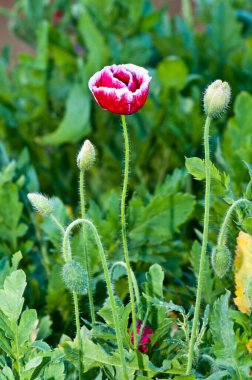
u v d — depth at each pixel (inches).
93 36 64.4
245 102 54.9
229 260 37.9
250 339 40.7
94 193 64.7
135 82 38.0
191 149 60.6
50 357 38.9
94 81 37.4
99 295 47.0
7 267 43.4
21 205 48.8
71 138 63.2
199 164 41.5
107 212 50.9
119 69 38.0
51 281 46.3
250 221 41.2
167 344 40.6
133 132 63.1
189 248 52.6
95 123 64.3
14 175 52.5
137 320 40.5
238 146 55.2
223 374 38.1
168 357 40.7
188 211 47.9
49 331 44.6
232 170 51.0
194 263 45.1
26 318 39.2
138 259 48.0
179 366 38.7
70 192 65.0
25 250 49.6
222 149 56.2
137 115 62.4
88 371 40.6
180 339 39.8
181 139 60.6
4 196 48.6
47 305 47.0
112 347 40.6
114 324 38.7
